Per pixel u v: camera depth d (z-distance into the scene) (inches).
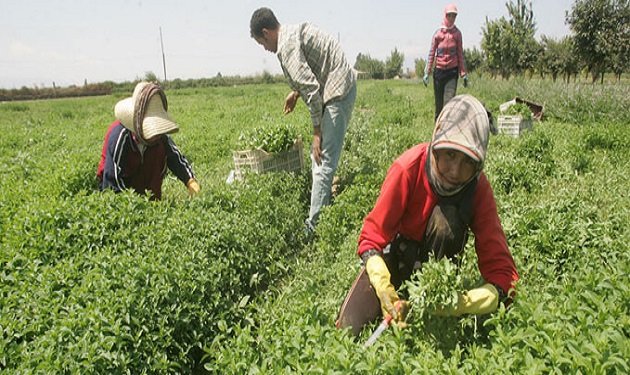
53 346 127.3
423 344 130.3
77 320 132.6
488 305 121.0
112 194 202.8
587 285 126.0
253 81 2546.8
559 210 211.2
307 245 226.4
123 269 153.9
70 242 180.4
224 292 172.4
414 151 128.8
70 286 153.0
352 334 135.9
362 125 388.2
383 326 126.0
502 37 1465.3
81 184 262.4
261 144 272.5
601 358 100.0
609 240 178.2
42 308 141.5
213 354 135.7
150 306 144.8
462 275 142.8
